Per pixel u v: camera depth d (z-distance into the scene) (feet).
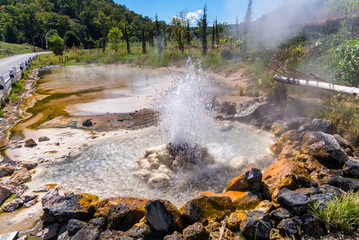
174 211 9.16
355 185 10.04
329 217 8.21
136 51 105.81
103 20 382.63
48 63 91.66
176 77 48.60
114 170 14.20
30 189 12.31
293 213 8.76
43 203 9.90
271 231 8.08
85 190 12.22
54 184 12.81
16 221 9.91
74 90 37.91
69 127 21.61
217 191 12.02
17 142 18.26
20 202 11.05
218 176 13.35
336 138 14.37
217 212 9.37
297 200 8.93
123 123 22.43
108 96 33.22
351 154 13.30
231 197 10.18
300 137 15.53
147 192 12.04
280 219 8.59
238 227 8.74
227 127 20.86
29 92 37.01
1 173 13.64
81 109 27.20
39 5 398.62
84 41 289.74
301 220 8.38
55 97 33.24
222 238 8.20
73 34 170.81
